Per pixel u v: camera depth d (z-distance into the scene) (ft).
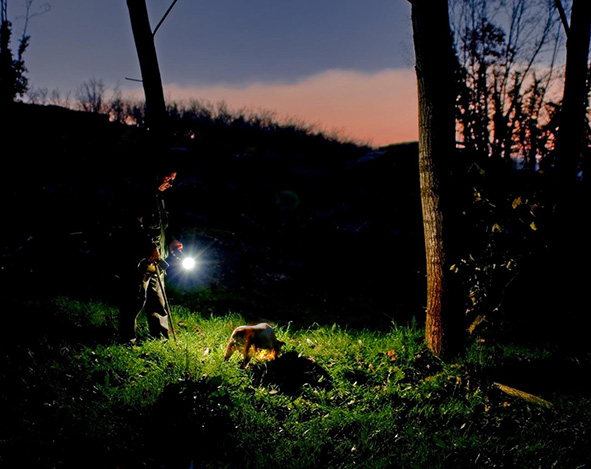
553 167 21.68
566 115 21.39
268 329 16.89
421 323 26.86
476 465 12.46
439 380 16.75
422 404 15.42
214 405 13.33
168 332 18.75
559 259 21.75
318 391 15.81
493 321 18.76
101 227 33.47
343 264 38.70
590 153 23.91
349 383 16.37
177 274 31.50
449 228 17.98
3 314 19.44
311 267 37.73
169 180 18.45
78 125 50.26
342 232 43.93
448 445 13.16
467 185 19.19
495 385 16.71
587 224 22.02
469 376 17.02
